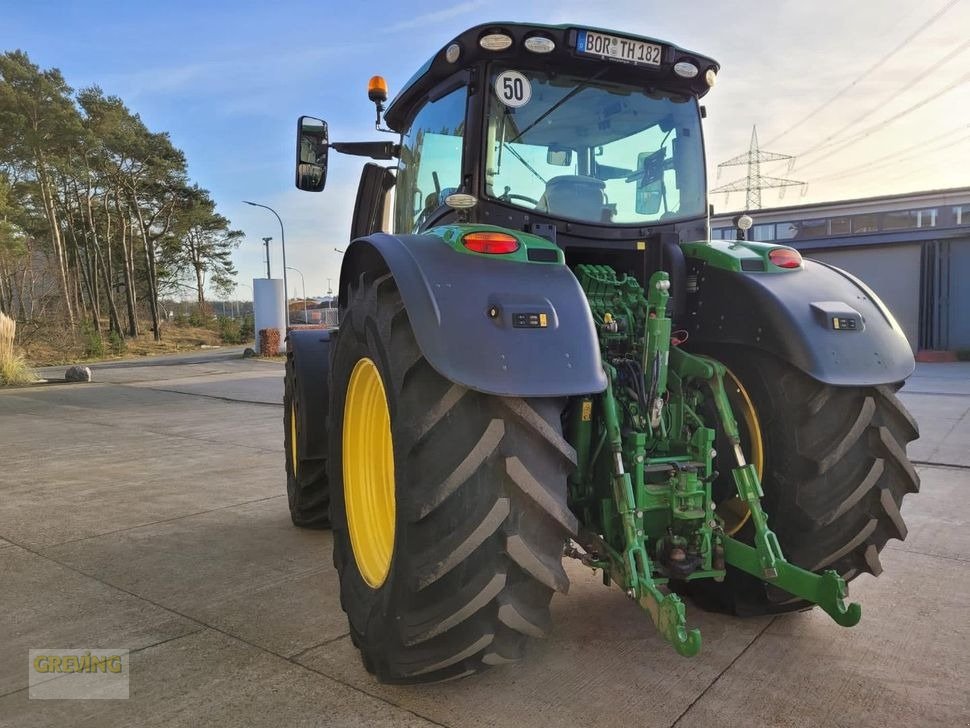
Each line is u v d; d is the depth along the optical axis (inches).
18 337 1272.1
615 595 128.7
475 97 107.7
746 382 110.6
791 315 103.4
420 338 81.2
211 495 215.9
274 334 1020.5
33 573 146.6
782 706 90.0
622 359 104.9
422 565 80.7
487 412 81.2
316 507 171.6
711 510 99.3
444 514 80.2
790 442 103.1
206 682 99.8
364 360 104.7
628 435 97.0
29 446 313.7
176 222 1919.3
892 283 877.2
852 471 102.2
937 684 94.9
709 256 116.6
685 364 106.0
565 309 86.7
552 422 82.4
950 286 835.4
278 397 511.2
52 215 1512.1
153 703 94.4
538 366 80.7
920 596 125.7
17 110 1389.0
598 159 116.0
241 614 124.6
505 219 108.4
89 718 91.0
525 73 110.3
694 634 79.2
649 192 120.5
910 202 855.7
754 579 111.3
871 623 114.7
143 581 141.6
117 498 212.5
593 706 90.6
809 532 103.0
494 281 87.4
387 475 107.6
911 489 106.4
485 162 107.4
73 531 177.2
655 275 100.0
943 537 159.2
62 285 1526.8
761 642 108.4
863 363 100.9
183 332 1988.2
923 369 673.6
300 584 139.3
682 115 123.9
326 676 101.0
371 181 163.2
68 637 115.7
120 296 2145.7
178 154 1786.4
